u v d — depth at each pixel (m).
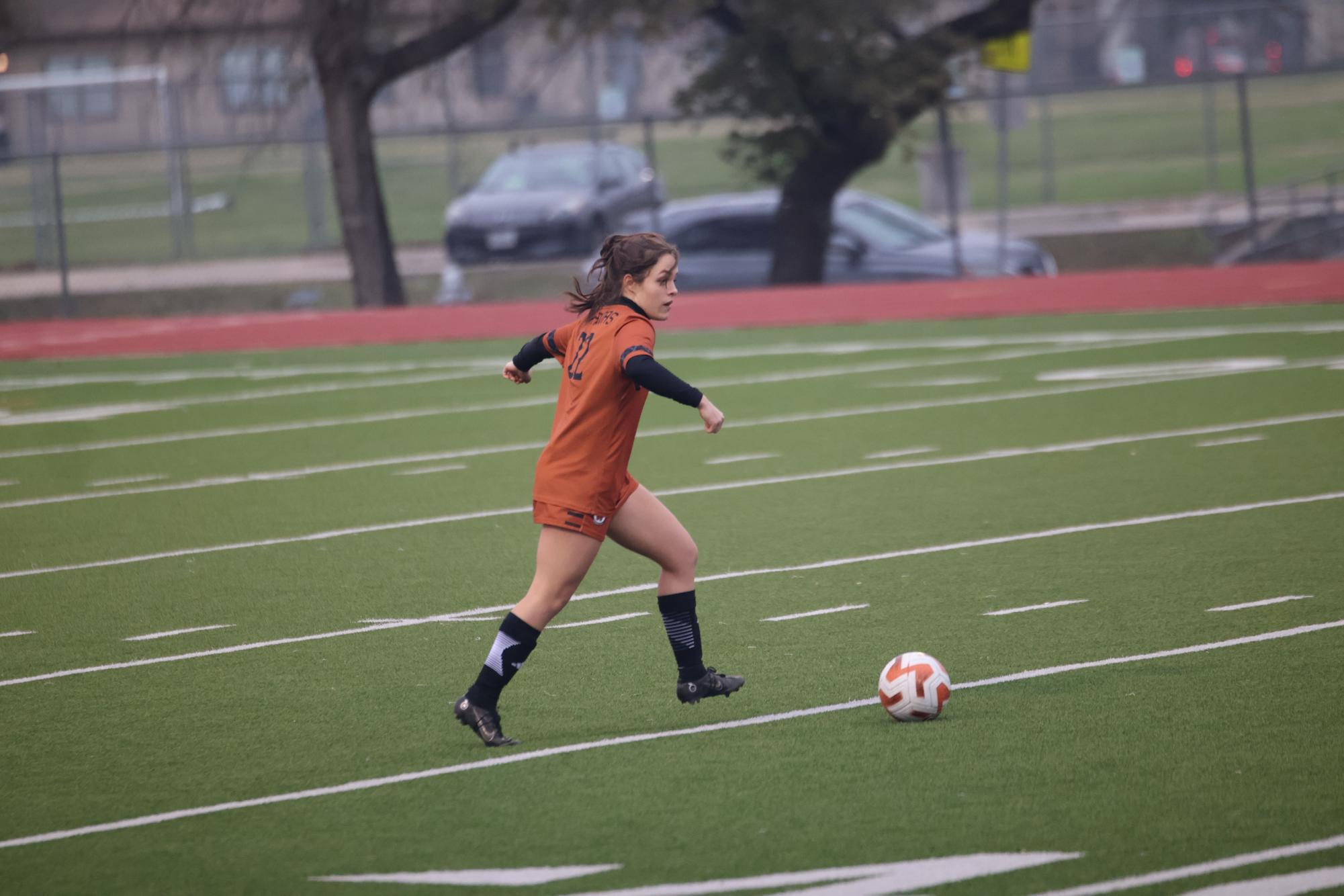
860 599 32.91
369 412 66.31
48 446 60.22
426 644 30.77
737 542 39.03
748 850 19.84
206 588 36.25
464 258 117.88
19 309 120.81
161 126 184.50
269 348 93.81
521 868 19.59
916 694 24.42
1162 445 49.72
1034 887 18.50
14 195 185.00
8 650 31.42
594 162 121.06
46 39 121.56
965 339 82.38
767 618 31.73
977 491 44.00
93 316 120.56
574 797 22.02
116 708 27.22
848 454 51.12
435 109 187.12
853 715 25.30
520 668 26.72
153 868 20.05
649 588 34.81
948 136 106.88
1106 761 22.56
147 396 74.50
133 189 184.50
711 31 112.00
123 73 145.38
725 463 50.56
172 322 108.25
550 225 116.00
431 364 83.19
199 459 55.66
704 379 71.81
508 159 123.56
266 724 26.00
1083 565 34.88
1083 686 26.27
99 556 40.28
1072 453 49.12
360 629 32.09
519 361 25.58
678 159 174.88
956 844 19.80
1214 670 26.75
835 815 20.92
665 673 28.20
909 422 57.12
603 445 23.80
